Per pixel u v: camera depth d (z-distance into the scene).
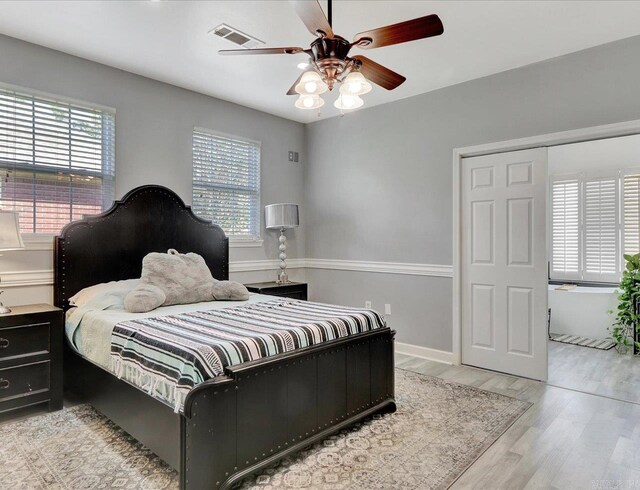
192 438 1.78
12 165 3.12
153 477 2.05
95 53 3.35
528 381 3.54
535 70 3.51
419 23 1.90
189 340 2.10
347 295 4.98
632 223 5.45
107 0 2.58
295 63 3.52
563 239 5.95
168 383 1.94
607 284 5.60
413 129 4.33
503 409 2.91
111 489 1.94
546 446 2.38
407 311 4.40
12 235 2.73
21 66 3.12
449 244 4.05
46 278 3.25
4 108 3.08
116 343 2.44
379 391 2.78
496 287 3.80
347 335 2.61
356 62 2.26
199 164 4.30
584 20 2.81
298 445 2.21
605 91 3.16
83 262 3.35
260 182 4.91
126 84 3.71
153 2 2.61
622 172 5.50
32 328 2.80
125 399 2.34
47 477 2.05
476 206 3.92
